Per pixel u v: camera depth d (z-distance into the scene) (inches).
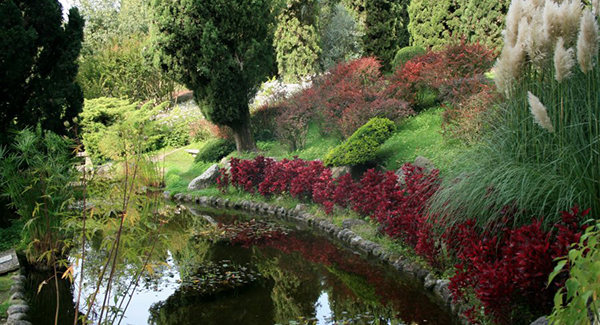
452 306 194.5
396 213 263.3
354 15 790.5
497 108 216.7
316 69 732.0
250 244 320.5
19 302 210.5
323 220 354.9
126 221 172.4
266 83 721.6
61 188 263.9
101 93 847.7
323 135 532.7
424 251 221.1
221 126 619.2
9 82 306.7
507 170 175.9
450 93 391.9
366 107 432.5
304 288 235.6
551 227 163.5
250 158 533.0
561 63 158.4
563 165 165.0
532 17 183.8
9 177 265.6
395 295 217.8
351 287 232.1
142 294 232.7
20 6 317.4
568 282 83.0
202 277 256.2
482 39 515.8
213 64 508.4
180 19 493.0
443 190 199.3
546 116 157.1
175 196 507.2
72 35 339.9
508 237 169.8
